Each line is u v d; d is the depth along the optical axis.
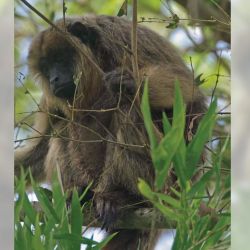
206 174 5.86
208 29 12.46
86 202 8.41
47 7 11.40
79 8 13.34
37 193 6.57
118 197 8.52
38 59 10.22
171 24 7.83
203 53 11.67
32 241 6.16
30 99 11.42
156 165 5.28
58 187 6.64
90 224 7.84
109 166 8.75
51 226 6.33
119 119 8.62
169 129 5.72
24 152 10.73
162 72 9.05
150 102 8.73
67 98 9.79
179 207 5.54
